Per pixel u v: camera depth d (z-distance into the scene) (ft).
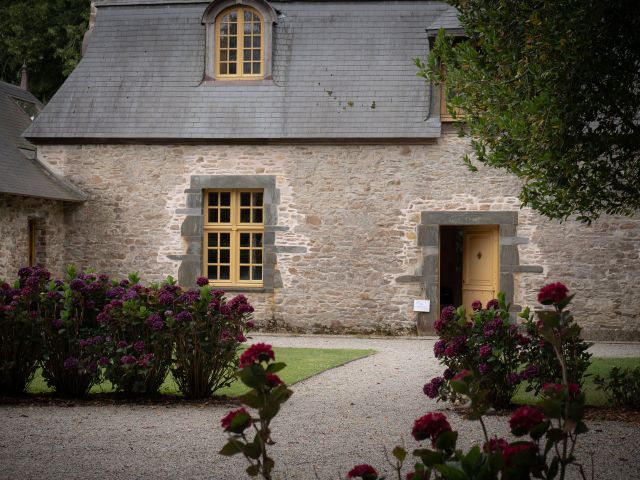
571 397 10.36
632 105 23.70
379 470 17.04
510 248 45.34
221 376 26.21
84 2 77.41
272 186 47.03
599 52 23.00
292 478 16.38
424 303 45.80
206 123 47.26
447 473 8.78
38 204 45.70
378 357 36.94
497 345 23.40
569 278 44.98
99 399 25.68
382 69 47.65
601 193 24.45
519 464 8.79
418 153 46.09
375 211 46.34
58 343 25.68
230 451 9.91
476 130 26.27
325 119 46.50
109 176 48.14
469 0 25.76
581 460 17.90
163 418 22.65
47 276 26.13
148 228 47.75
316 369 32.58
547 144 23.45
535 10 23.58
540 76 23.07
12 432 20.52
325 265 46.73
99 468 17.03
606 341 44.70
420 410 24.17
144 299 25.77
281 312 47.03
